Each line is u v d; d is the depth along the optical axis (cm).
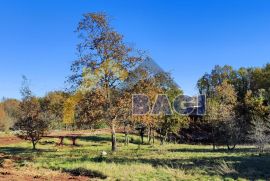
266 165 2233
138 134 6275
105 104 3569
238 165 2222
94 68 3562
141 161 2475
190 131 5959
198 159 2639
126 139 4541
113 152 3303
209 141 5759
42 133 3769
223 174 1886
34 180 1736
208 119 4203
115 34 3591
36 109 3803
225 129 3859
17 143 4384
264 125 3841
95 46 3588
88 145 4325
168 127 5044
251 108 5709
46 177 1830
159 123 4744
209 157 2831
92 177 1847
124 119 3638
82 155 2964
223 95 6462
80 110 3612
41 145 4141
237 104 5934
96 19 3553
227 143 3881
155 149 3794
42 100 5119
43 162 2383
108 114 3544
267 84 8888
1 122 7725
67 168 2080
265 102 6272
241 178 1769
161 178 1758
